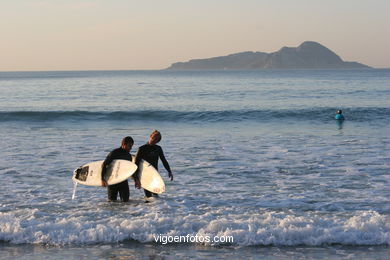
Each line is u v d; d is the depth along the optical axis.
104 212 12.01
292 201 13.61
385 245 9.55
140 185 12.95
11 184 16.06
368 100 59.28
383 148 24.00
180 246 9.60
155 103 58.47
